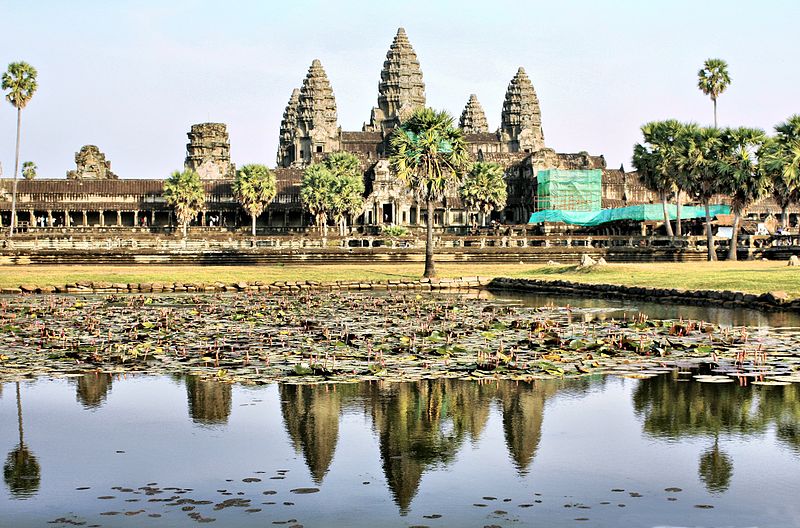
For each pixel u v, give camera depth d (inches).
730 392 979.3
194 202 6569.9
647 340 1350.9
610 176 7564.0
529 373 1085.8
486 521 617.0
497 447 789.9
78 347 1272.1
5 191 6761.8
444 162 2898.6
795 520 613.3
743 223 5265.8
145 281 2704.2
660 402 938.1
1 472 724.0
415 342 1350.9
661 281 2378.2
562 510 635.5
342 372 1097.4
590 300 2258.9
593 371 1093.1
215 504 650.2
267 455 770.8
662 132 4453.7
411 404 941.2
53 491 678.5
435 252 3828.7
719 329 1494.8
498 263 3838.6
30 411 919.7
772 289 2043.6
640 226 5280.5
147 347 1299.2
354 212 6250.0
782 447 779.4
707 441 797.9
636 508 639.1
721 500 652.1
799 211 6894.7
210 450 784.3
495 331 1504.7
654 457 755.4
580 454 766.5
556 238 4104.3
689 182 3823.8
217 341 1369.3
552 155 7485.2
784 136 3713.1
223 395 986.1
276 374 1084.5
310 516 627.5
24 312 1851.6
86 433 838.5
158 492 677.3
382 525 606.9
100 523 612.7
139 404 944.9
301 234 5743.1
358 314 1831.9
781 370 1093.8
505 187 6535.4
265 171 6230.3
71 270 3147.1
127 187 6924.2
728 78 4810.5
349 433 836.0
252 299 2273.6
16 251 3602.4
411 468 735.1
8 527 605.3
